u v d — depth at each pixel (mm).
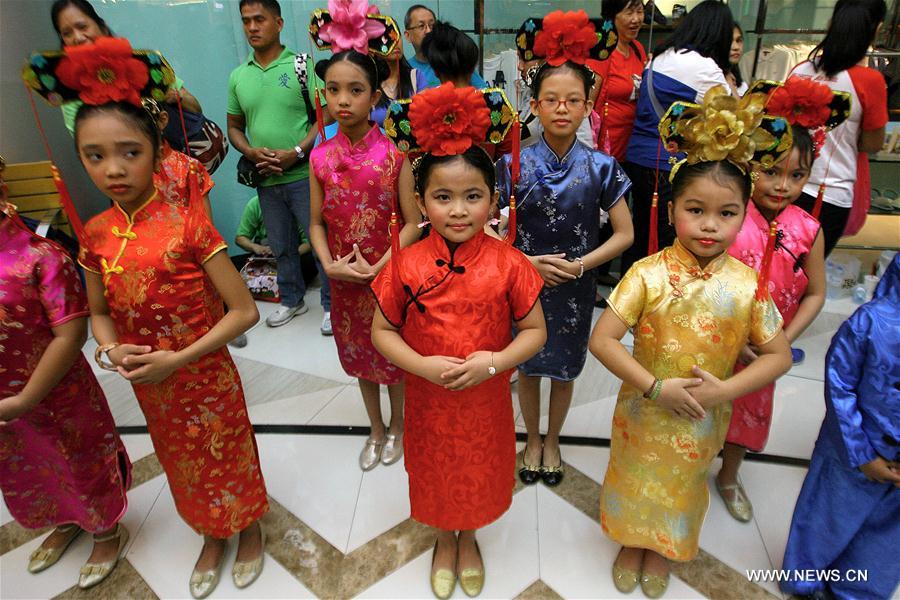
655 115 2615
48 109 3160
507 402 1428
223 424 1475
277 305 3516
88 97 1146
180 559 1731
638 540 1472
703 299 1257
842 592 1448
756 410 1649
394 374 1947
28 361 1380
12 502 1582
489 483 1438
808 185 2484
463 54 1926
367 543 1747
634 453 1410
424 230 1844
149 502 1956
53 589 1653
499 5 3334
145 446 2240
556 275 1659
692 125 1154
